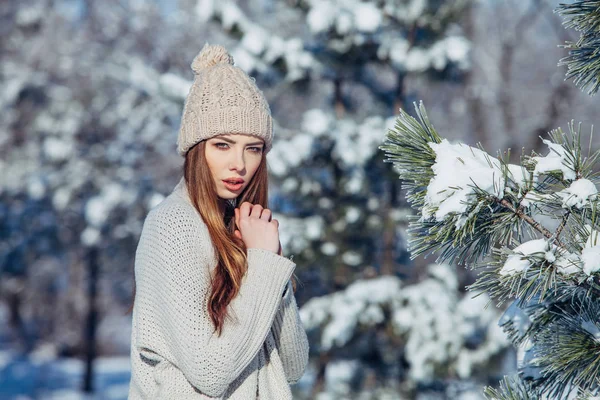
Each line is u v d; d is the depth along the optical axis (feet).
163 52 56.75
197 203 6.63
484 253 5.75
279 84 25.89
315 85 27.68
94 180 54.54
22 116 56.80
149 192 53.57
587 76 6.15
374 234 25.48
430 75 24.71
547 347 5.95
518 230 5.58
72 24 62.18
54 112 55.06
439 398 24.21
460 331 23.15
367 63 25.26
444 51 24.08
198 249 6.40
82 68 56.75
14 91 55.98
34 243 58.49
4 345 71.77
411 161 5.74
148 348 6.39
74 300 66.90
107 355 73.61
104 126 55.36
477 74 52.06
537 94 50.85
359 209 25.23
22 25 60.18
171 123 54.75
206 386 6.00
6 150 56.49
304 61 24.81
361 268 26.05
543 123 48.01
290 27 31.42
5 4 60.85
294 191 25.32
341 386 24.77
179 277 6.20
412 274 26.37
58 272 64.95
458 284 27.22
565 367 5.80
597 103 46.57
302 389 26.27
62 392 57.47
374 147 24.06
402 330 23.61
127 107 54.39
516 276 5.28
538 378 6.26
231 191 6.76
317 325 24.39
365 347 25.04
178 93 25.72
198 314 6.13
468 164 5.52
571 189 5.40
